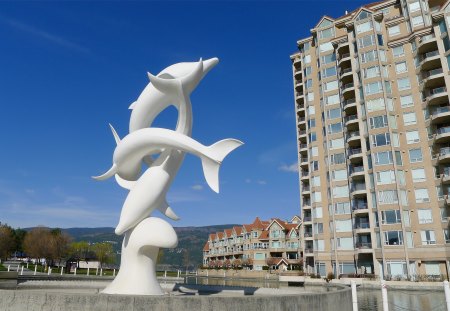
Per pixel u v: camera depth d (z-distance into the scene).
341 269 47.12
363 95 48.59
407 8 50.22
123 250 12.16
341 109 52.94
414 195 43.34
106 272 40.12
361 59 49.94
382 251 42.22
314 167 54.31
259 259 79.44
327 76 55.66
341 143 51.88
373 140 46.25
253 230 82.75
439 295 27.33
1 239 68.50
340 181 50.56
